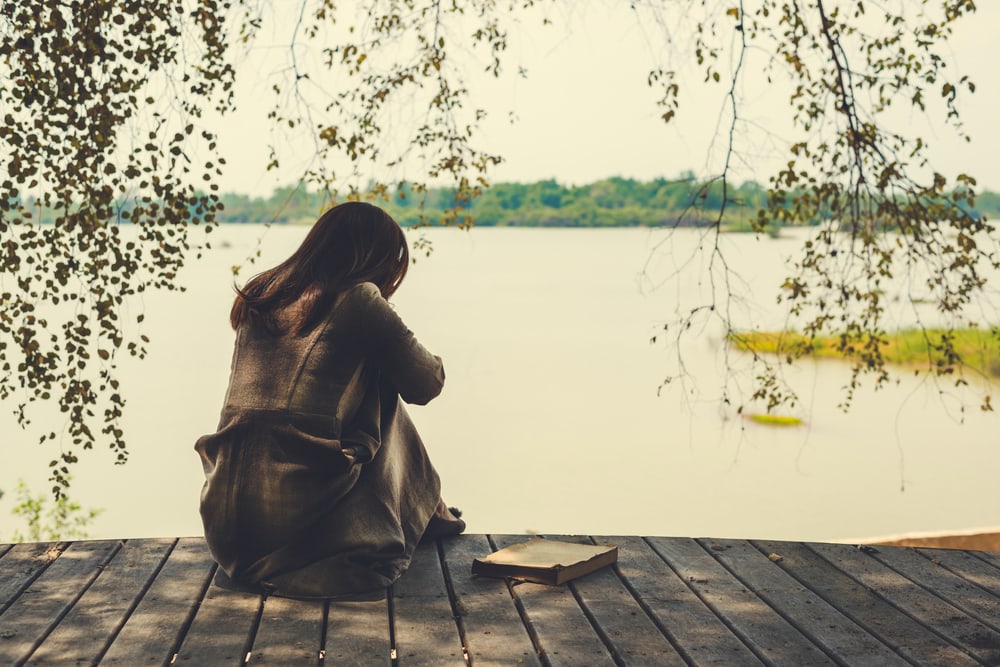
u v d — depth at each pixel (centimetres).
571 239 12800
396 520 315
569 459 1658
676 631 283
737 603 307
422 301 4697
